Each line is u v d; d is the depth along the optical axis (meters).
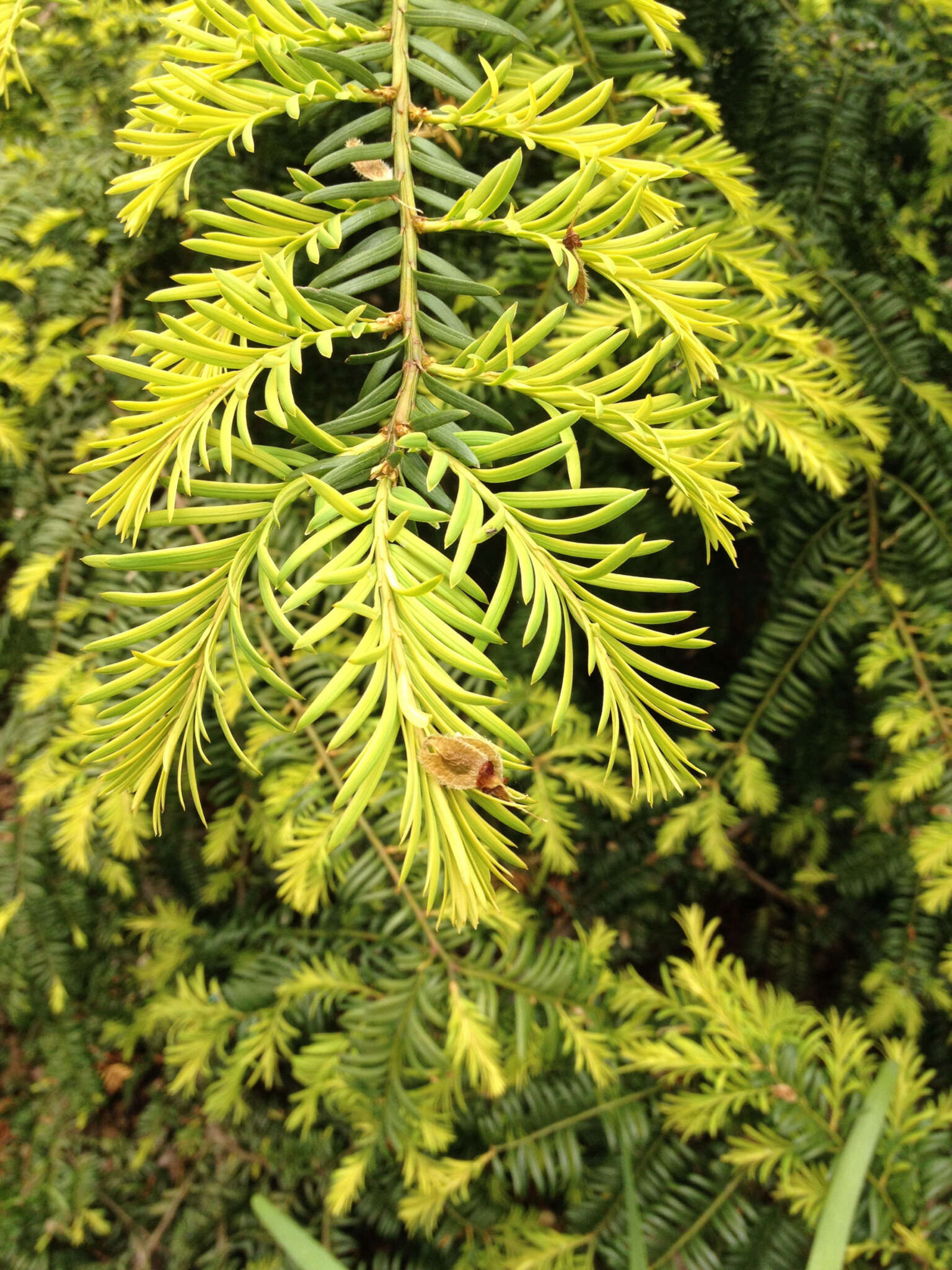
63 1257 0.48
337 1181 0.38
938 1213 0.35
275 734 0.36
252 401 0.36
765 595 0.45
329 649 0.37
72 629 0.37
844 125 0.36
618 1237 0.39
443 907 0.17
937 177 0.37
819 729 0.45
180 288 0.18
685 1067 0.38
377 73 0.22
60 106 0.36
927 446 0.37
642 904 0.50
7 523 0.39
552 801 0.39
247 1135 0.48
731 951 0.51
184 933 0.46
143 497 0.18
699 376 0.21
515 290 0.34
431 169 0.20
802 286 0.33
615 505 0.17
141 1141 0.49
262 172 0.34
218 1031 0.43
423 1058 0.36
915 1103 0.44
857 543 0.39
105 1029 0.47
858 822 0.45
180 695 0.18
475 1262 0.43
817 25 0.35
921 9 0.36
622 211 0.18
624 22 0.27
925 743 0.40
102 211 0.35
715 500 0.19
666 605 0.44
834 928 0.49
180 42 0.22
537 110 0.19
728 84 0.36
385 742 0.16
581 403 0.18
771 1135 0.37
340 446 0.17
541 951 0.38
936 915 0.42
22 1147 0.49
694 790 0.43
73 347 0.36
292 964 0.42
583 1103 0.41
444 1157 0.43
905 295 0.37
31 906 0.42
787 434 0.31
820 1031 0.39
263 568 0.16
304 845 0.35
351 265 0.19
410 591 0.16
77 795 0.36
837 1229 0.29
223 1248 0.46
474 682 0.39
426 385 0.18
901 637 0.39
